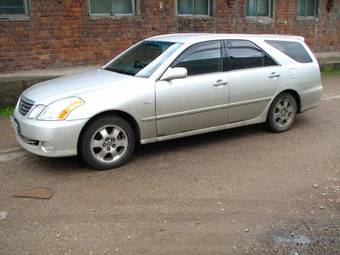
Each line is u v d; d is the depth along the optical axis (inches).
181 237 149.9
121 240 148.1
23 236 150.9
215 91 236.7
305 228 155.9
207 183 195.5
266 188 190.2
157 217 163.9
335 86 458.3
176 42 238.4
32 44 384.5
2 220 162.4
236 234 151.9
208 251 141.5
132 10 443.5
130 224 158.7
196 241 147.4
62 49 402.3
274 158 228.5
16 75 354.3
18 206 173.6
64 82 224.1
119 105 206.1
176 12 472.7
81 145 204.4
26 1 375.9
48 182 196.9
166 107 221.0
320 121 305.0
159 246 144.4
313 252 141.4
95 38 420.2
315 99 287.3
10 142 257.4
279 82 263.6
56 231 154.2
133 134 217.0
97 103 201.6
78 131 198.4
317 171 210.4
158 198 180.2
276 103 267.4
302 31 613.3
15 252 141.3
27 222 160.7
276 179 200.2
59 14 393.7
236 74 244.8
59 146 196.9
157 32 462.3
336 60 592.1
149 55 237.8
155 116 218.8
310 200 178.5
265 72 256.8
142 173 207.2
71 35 404.8
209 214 166.2
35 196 181.9
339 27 660.7
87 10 409.7
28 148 206.7
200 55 235.0
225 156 231.6
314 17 625.0
